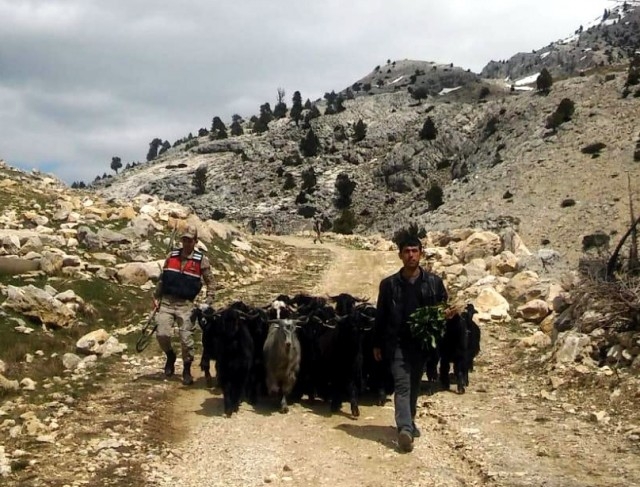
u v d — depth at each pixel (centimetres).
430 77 18850
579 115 9388
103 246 2028
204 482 734
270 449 845
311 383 1090
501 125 10638
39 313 1380
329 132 14325
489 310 1630
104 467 759
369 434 910
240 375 1000
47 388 1077
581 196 7100
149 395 1063
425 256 2691
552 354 1222
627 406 945
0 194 2319
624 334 1149
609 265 1473
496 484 706
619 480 707
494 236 2564
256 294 2080
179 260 1173
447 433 898
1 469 735
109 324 1546
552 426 905
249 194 12681
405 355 848
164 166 14788
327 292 2183
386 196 11544
